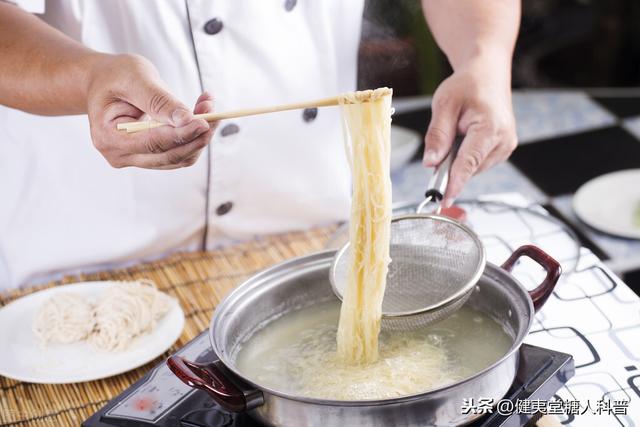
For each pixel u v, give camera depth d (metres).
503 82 1.66
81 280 1.82
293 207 2.00
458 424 1.12
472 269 1.31
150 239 1.90
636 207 2.09
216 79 1.79
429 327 1.35
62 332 1.55
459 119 1.60
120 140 1.30
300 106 1.23
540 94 2.75
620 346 1.44
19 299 1.68
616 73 4.27
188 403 1.25
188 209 1.92
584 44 4.27
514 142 1.63
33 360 1.50
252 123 1.86
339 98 1.24
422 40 3.45
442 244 1.40
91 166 1.84
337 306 1.43
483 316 1.35
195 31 1.74
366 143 1.25
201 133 1.21
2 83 1.51
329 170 2.00
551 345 1.46
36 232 1.89
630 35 4.18
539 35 4.27
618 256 1.94
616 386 1.34
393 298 1.40
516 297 1.28
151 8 1.71
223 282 1.78
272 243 1.96
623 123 2.51
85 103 1.44
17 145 1.82
